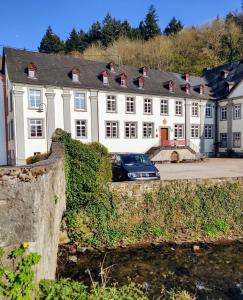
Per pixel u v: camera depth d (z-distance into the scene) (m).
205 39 71.44
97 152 11.70
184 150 32.47
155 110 35.16
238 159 34.06
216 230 12.83
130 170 14.02
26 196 3.84
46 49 74.75
